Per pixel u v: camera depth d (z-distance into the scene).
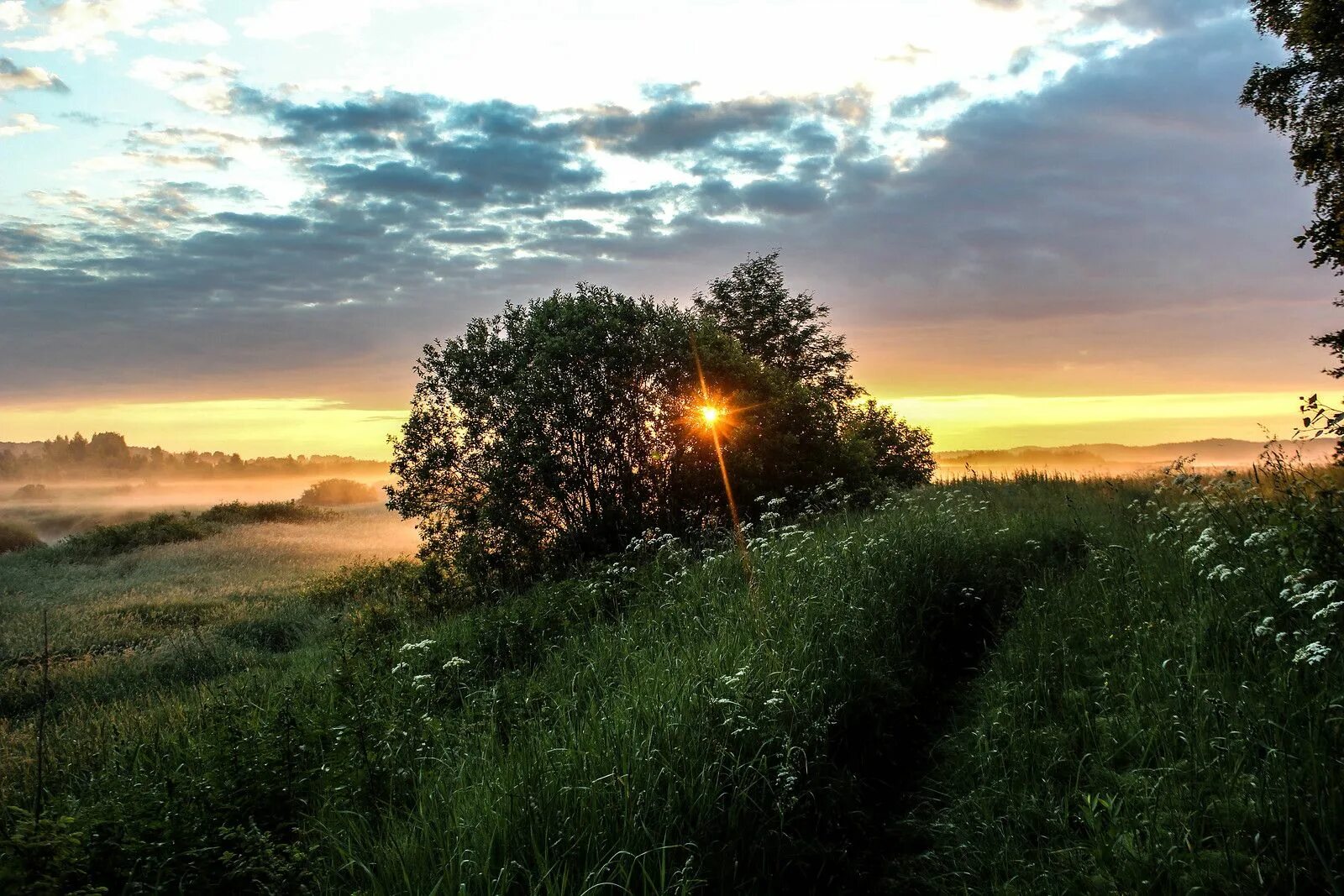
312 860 4.29
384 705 7.16
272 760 5.74
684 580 10.55
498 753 5.13
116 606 20.75
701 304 29.27
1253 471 8.51
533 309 17.53
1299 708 4.66
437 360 17.22
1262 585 6.37
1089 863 4.07
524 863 3.82
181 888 4.06
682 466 16.75
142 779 5.93
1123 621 7.05
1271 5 12.35
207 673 13.58
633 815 4.16
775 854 4.44
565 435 16.48
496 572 16.06
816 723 5.39
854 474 19.28
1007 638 7.70
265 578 26.72
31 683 12.93
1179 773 4.48
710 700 5.31
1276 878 3.54
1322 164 11.83
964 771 5.45
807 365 29.00
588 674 7.12
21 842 3.84
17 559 34.31
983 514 13.39
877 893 4.49
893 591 8.35
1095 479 18.83
